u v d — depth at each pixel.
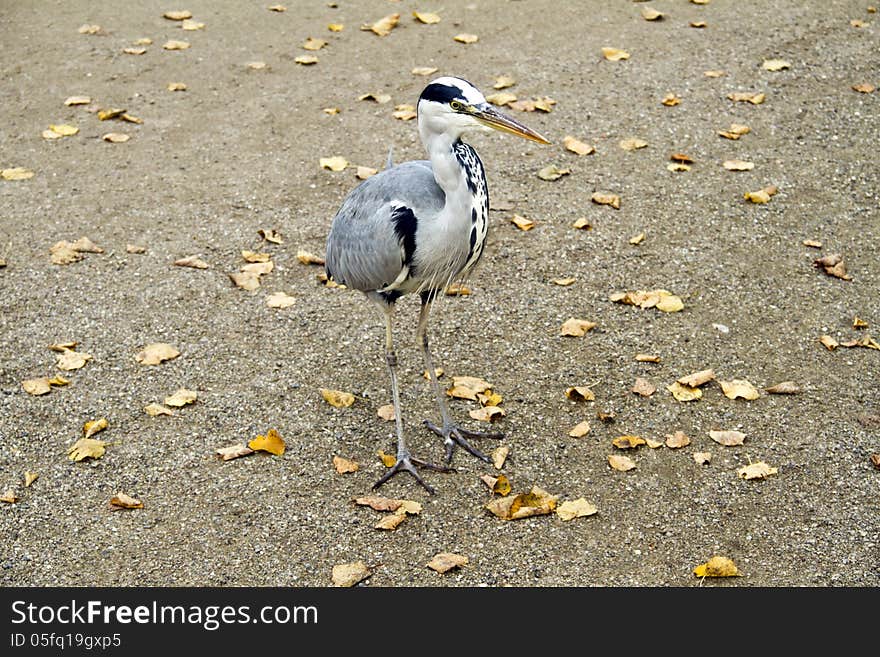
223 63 4.18
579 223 3.45
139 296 3.25
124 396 3.00
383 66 4.15
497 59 4.16
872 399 2.97
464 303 3.23
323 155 3.73
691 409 2.96
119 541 2.71
